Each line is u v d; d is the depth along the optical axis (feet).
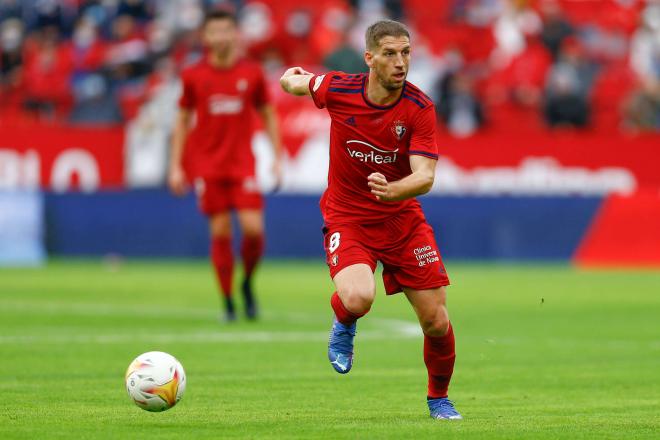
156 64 309.42
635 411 80.89
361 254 75.66
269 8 332.39
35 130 264.72
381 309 173.17
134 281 216.95
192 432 68.64
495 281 222.89
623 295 194.59
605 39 341.82
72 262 263.49
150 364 71.72
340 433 68.49
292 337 132.77
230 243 151.33
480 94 306.96
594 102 310.86
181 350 119.34
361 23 325.01
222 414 77.25
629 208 266.98
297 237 264.52
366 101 76.13
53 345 122.52
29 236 263.70
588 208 266.36
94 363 107.34
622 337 136.15
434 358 76.18
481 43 329.11
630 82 314.76
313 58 311.06
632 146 272.51
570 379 100.27
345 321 74.49
